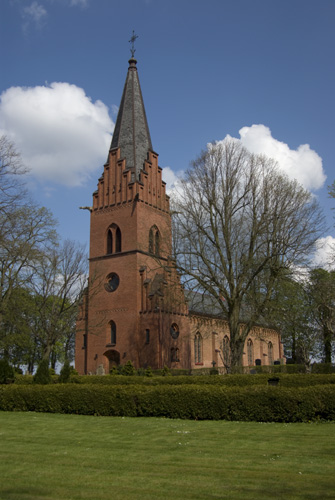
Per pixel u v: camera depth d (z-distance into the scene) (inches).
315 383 926.4
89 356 1895.9
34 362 2407.7
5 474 394.9
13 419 797.9
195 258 1459.2
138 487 351.3
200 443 539.2
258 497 322.3
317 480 367.2
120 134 2085.4
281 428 636.1
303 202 1363.2
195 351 2113.7
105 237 1973.4
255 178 1413.6
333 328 1560.0
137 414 812.0
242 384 997.8
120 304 1862.7
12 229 1396.4
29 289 1793.8
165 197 2074.3
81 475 389.1
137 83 2182.6
